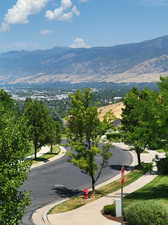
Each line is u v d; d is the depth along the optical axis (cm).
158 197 3541
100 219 2931
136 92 5434
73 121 3966
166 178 4500
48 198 3909
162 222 2458
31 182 4778
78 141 4019
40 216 3144
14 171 1698
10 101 6181
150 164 4128
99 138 4041
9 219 1705
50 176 5216
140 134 3550
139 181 4553
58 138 7925
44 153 7775
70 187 4506
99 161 6712
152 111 3416
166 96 3406
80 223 2847
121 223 2544
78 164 3897
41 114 6519
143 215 2502
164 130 3412
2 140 1712
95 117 3950
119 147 9081
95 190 4241
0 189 1669
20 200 1750
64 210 3300
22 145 1783
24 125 1884
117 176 5181
